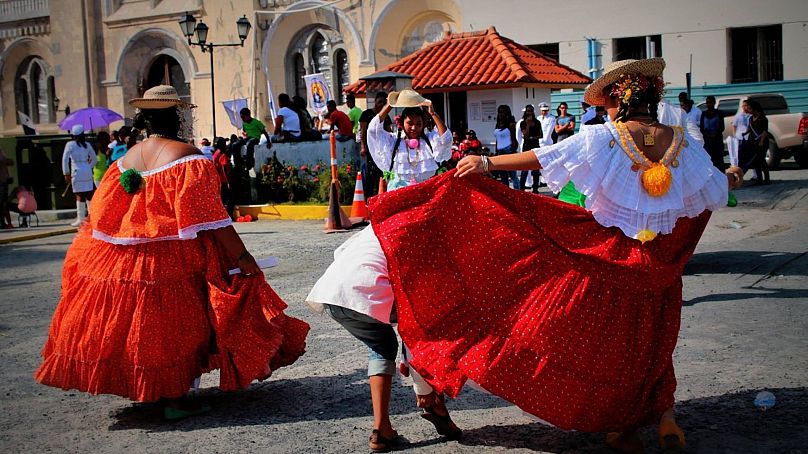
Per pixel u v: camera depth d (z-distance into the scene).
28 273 11.34
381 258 4.43
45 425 5.08
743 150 16.28
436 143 7.75
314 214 15.80
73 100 32.31
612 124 4.14
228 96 29.11
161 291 4.87
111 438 4.82
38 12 32.94
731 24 23.44
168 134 5.18
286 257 11.26
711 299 7.43
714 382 5.22
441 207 4.25
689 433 4.44
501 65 19.84
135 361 4.84
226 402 5.38
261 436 4.73
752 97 22.11
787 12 22.84
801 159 20.38
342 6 27.03
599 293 4.01
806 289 7.59
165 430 4.91
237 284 5.02
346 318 4.40
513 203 4.17
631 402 4.02
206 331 4.98
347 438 4.64
